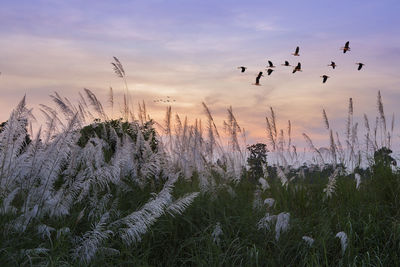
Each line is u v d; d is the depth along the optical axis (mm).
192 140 7602
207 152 7676
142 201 6223
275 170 8055
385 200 6812
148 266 4605
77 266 4156
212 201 6312
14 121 5012
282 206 6594
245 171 8242
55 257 4156
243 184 8070
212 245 4938
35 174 5273
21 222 4684
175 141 7777
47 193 5293
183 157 7367
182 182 7270
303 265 4680
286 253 5129
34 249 4219
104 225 5043
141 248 4988
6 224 4551
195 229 5523
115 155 5984
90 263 4336
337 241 5316
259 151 8242
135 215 4688
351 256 4934
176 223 5523
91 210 5441
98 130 8016
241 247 4902
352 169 8266
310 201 6898
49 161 5250
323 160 8227
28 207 5074
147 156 6844
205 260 4820
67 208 5234
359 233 5656
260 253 4883
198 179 7156
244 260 4867
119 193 6211
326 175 8305
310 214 6504
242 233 5477
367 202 6691
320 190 7473
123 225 5113
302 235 5535
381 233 5605
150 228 5152
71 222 5137
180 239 5352
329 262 5012
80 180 5387
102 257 4449
